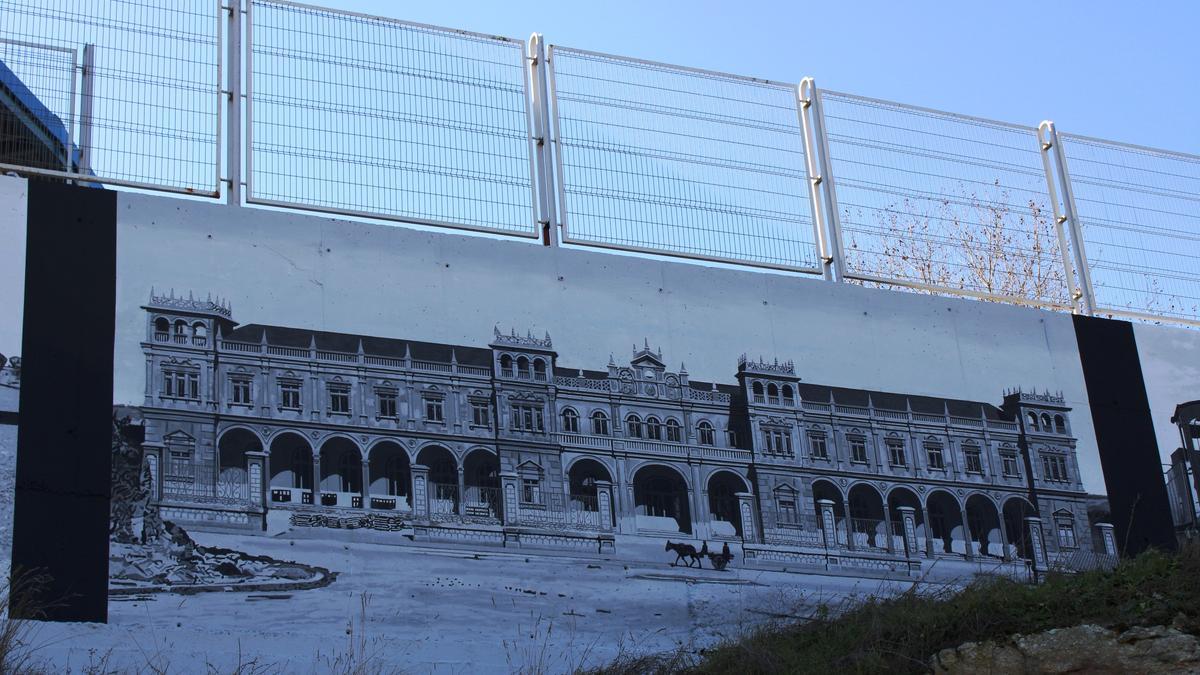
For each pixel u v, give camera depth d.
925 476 17.66
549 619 15.14
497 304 16.22
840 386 17.61
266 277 15.27
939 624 13.52
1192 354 19.62
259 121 15.58
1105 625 12.67
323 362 15.25
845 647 13.84
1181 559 13.55
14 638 12.61
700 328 17.14
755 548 16.47
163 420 14.34
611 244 16.83
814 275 17.95
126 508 13.89
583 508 15.84
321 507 14.73
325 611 14.27
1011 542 17.80
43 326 14.12
